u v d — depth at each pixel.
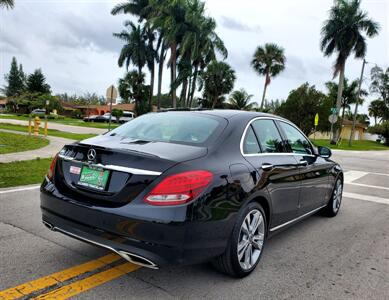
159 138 3.40
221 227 2.89
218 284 3.14
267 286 3.16
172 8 35.00
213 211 2.79
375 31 34.12
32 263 3.37
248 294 3.00
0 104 94.88
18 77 99.44
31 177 7.38
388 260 3.94
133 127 3.86
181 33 35.78
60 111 72.44
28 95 80.06
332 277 3.42
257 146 3.64
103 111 72.44
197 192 2.71
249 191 3.17
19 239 3.95
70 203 3.01
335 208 5.82
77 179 3.10
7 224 4.43
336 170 5.62
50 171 3.41
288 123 4.56
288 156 4.13
